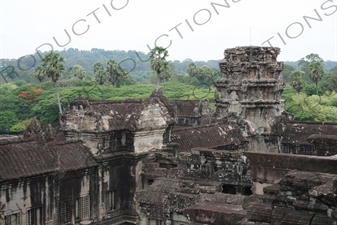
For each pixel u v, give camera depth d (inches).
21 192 1334.9
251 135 2343.8
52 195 1429.6
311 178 606.9
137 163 1696.6
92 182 1610.5
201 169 1342.3
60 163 1485.0
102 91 4409.5
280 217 609.6
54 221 1438.2
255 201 693.3
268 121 2453.2
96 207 1617.9
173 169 1480.1
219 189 1211.9
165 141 1856.5
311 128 2367.1
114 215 1683.1
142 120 1705.2
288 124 2440.9
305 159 693.9
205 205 845.2
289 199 615.2
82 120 1654.8
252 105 2409.0
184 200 1075.9
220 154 1312.7
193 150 1366.9
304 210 598.9
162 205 1198.9
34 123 1715.1
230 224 773.9
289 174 627.8
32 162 1380.4
